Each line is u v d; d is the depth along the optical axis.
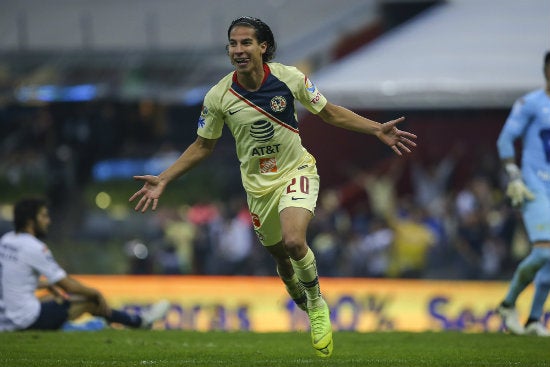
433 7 85.00
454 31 75.88
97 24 98.12
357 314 47.78
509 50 71.00
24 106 89.50
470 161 75.25
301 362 24.95
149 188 25.44
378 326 47.53
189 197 77.75
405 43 74.94
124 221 72.75
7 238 35.62
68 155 83.00
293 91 25.11
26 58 92.69
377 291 47.81
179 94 84.56
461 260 60.47
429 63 70.31
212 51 90.06
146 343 30.42
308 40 89.62
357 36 87.31
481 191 64.44
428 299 47.38
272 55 25.59
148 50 91.50
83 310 35.84
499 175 70.94
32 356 26.75
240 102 25.09
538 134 32.81
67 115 88.25
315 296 24.50
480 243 60.72
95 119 86.94
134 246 66.44
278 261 26.62
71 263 66.75
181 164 25.84
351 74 70.25
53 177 81.69
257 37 24.75
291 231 23.67
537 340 31.41
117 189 80.31
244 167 25.69
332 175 79.56
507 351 28.16
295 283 27.05
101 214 76.19
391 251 61.03
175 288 49.12
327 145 79.81
